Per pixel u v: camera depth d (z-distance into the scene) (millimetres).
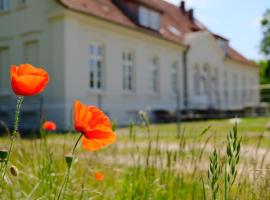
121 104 19578
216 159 1313
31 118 16156
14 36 18094
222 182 1633
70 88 16203
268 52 45031
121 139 6855
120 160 4066
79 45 16781
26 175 2459
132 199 2451
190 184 2574
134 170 3002
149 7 22156
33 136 3068
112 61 19031
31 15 17391
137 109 20797
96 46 18297
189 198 2457
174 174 2812
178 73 25266
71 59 16328
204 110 24938
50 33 16578
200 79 28281
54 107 16031
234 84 34406
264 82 58844
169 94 24094
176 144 6336
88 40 17359
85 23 17172
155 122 21203
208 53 28953
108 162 3721
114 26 18875
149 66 22703
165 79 23750
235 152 1266
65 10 16016
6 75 18406
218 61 30703
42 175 1879
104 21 18031
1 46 18625
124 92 19891
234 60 33500
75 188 2578
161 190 2594
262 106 30562
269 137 8625
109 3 20359
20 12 17859
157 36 22422
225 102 32000
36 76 1242
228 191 1277
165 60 23797
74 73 16453
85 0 18062
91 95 17484
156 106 22672
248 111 29234
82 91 16891
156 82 23234
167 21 27594
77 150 2320
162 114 21547
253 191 1774
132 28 20062
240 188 1852
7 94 17906
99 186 2928
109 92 18766
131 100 20484
